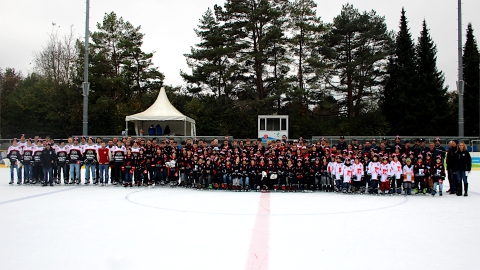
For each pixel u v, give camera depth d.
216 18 45.25
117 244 6.86
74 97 48.50
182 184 17.27
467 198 13.88
